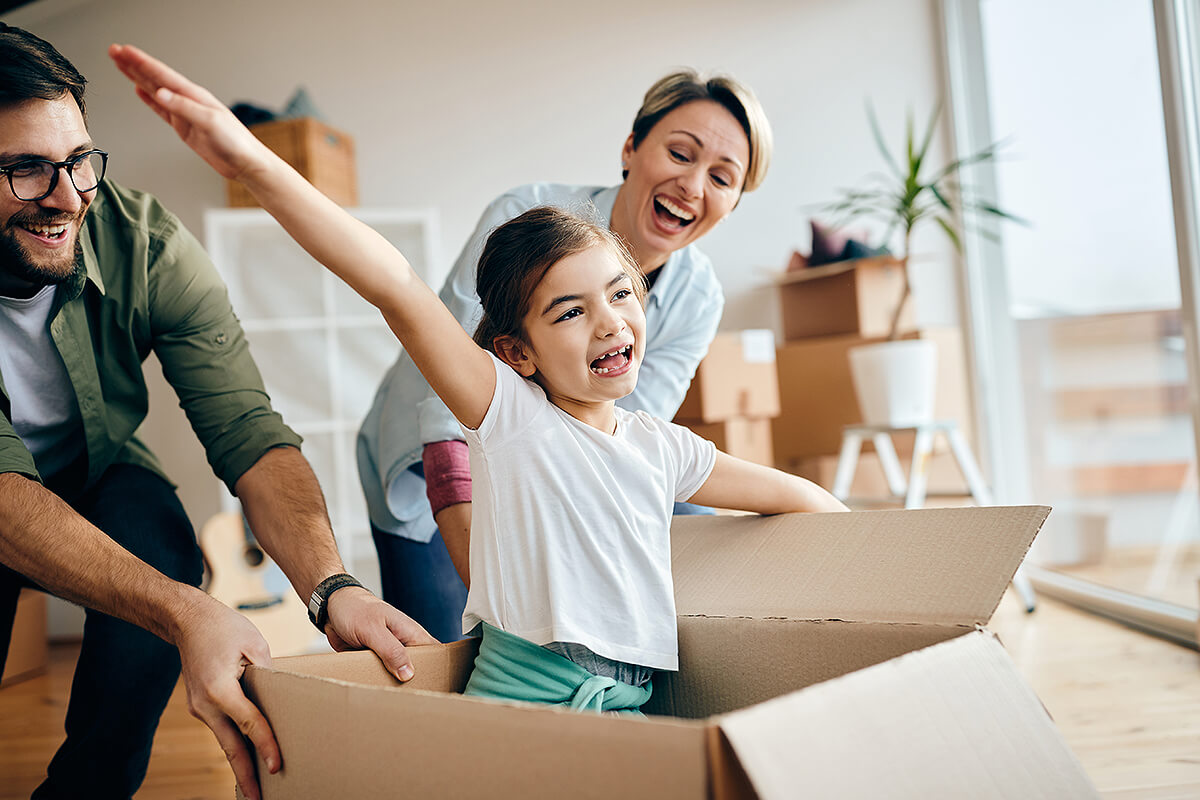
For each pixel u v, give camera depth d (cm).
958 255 410
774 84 414
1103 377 312
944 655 73
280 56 416
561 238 101
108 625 127
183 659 88
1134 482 296
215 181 410
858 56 414
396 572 170
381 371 378
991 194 387
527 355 104
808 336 382
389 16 417
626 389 103
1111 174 301
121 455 150
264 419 137
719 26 417
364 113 416
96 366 136
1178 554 273
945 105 412
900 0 415
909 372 318
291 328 375
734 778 54
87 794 124
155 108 77
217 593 315
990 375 398
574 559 98
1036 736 74
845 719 61
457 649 100
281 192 80
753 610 100
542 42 418
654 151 153
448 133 416
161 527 138
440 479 139
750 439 333
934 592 89
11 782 188
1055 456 350
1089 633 280
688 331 174
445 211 415
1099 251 311
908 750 63
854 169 413
